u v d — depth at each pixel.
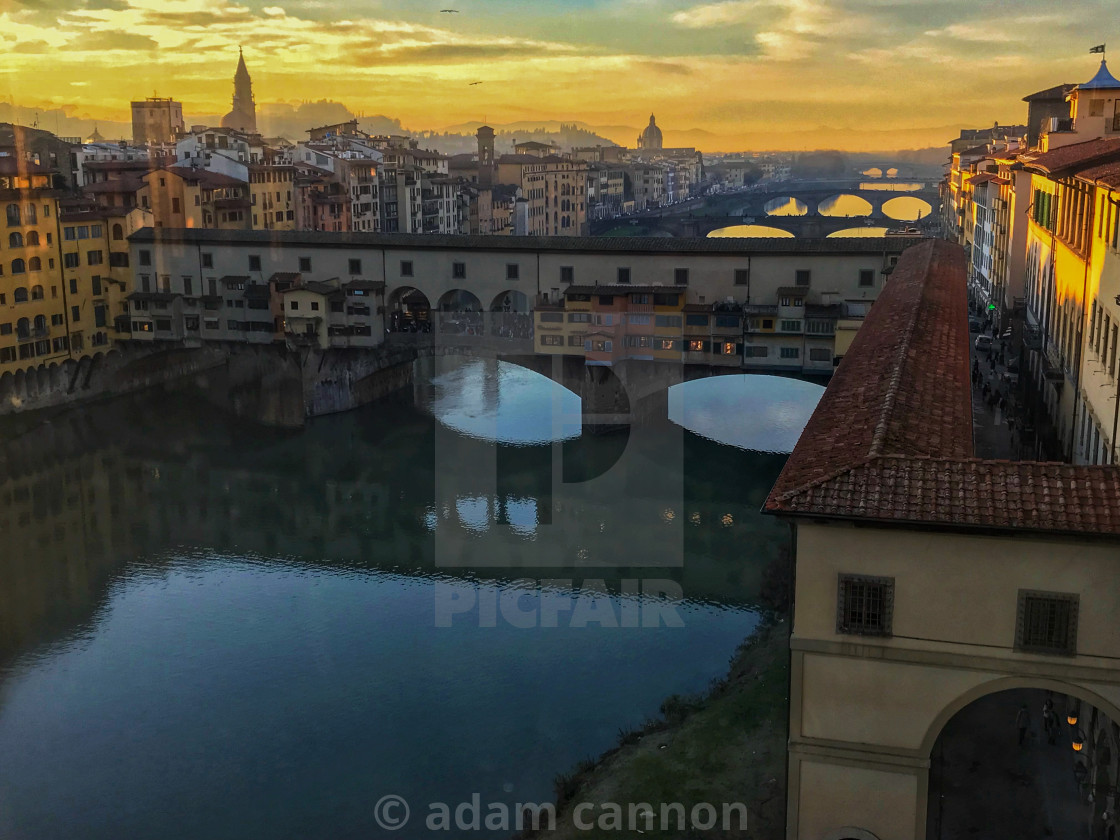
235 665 48.59
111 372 97.06
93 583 58.53
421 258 94.12
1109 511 21.58
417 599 56.56
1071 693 21.97
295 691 45.69
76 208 97.12
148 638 51.81
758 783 33.84
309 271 97.25
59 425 88.81
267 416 91.56
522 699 44.16
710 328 84.94
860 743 23.25
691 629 50.81
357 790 37.91
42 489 75.38
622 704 43.16
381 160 144.38
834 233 192.75
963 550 22.11
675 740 37.62
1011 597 22.00
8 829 36.16
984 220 109.44
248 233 98.25
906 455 24.19
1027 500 22.09
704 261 85.50
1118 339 35.75
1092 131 75.75
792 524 23.05
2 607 54.94
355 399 96.56
